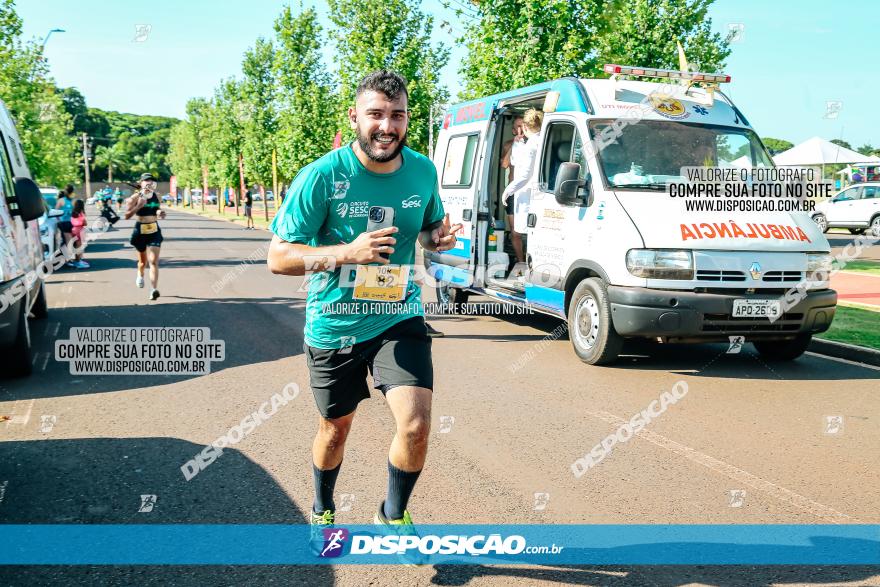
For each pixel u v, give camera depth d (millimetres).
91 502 3842
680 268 6359
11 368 6504
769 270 6469
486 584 3025
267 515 3691
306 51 29312
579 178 7059
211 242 25672
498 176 9523
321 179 2877
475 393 6031
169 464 4402
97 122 133875
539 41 13844
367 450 4641
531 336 8672
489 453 4602
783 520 3664
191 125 71812
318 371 3096
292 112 29969
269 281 13930
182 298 11570
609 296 6617
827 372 6844
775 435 4988
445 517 3670
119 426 5160
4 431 5051
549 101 7977
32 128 22312
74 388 6203
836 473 4309
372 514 3697
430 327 8820
